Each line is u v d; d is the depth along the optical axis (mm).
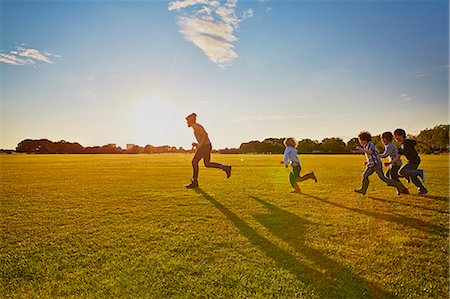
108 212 6297
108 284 3203
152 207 6754
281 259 3797
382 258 3844
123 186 10172
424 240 4492
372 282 3238
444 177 12656
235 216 5926
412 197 8031
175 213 6180
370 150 8156
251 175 14281
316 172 15875
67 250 4164
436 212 6254
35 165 21734
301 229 5035
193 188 9664
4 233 4926
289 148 8828
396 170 8852
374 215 5996
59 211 6414
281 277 3330
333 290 3084
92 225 5344
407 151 8258
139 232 4906
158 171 16312
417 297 2980
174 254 3973
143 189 9469
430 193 8664
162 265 3639
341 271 3477
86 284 3215
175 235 4746
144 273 3441
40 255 4004
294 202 7316
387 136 9039
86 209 6578
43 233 4910
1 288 3166
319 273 3428
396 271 3490
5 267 3650
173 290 3076
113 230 5039
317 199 7730
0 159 32594
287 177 13258
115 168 18609
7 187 9984
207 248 4176
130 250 4133
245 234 4773
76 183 11008
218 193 8672
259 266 3602
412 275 3402
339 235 4730
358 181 11758
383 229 5047
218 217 5852
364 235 4730
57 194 8531
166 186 10180
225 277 3338
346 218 5762
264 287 3125
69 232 4949
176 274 3412
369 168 8227
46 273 3486
